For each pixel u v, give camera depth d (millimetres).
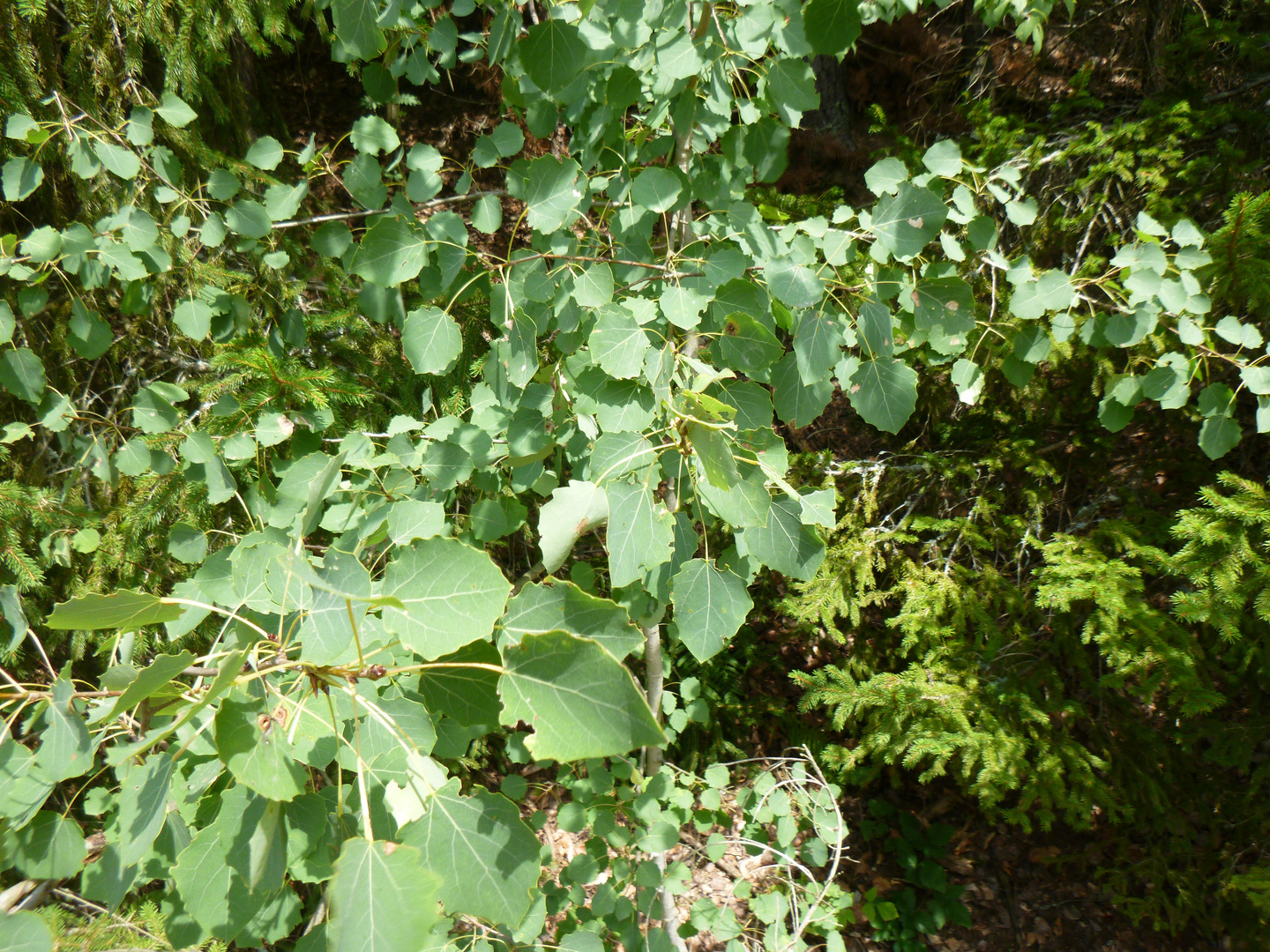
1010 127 1214
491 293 636
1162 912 1219
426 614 355
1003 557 1209
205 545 564
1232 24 1157
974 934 1250
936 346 651
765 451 553
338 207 1289
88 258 680
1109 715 1093
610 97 601
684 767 1268
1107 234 1146
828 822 829
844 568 1149
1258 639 906
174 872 371
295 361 835
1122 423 719
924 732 1012
